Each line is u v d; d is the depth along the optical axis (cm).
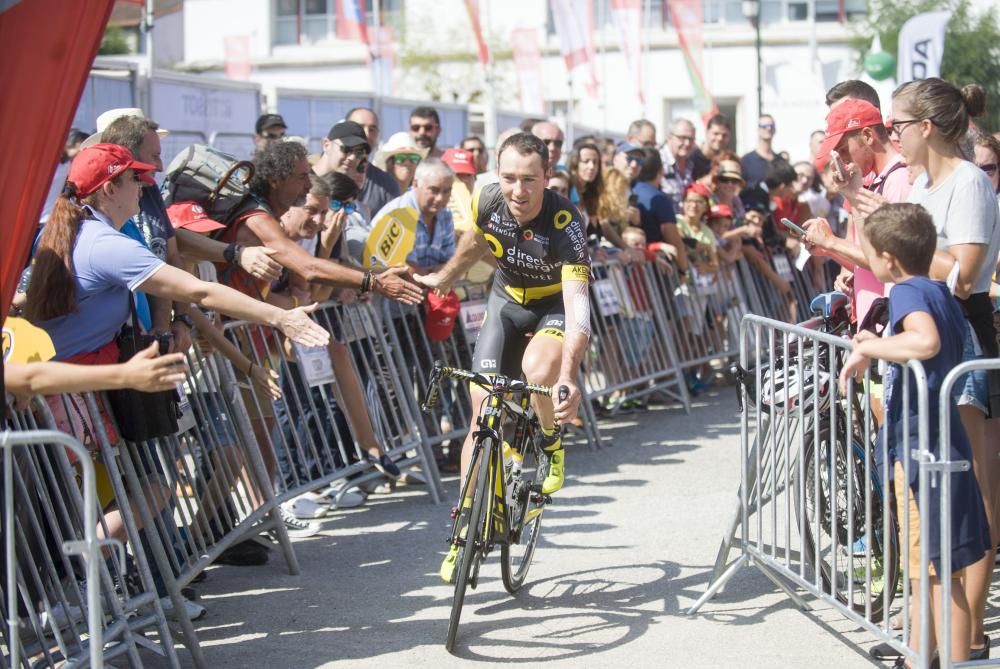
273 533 570
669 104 2583
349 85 2703
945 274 368
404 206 648
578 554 520
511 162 425
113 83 791
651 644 407
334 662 398
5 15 311
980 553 330
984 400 373
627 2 2023
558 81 2595
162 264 370
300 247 521
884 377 346
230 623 443
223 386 495
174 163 519
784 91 2542
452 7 2677
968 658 338
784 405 413
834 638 407
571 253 439
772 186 1082
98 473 398
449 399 695
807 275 1124
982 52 2061
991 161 480
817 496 394
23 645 341
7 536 291
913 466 334
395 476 627
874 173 438
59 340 370
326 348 597
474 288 722
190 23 2734
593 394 766
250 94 969
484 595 468
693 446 750
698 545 526
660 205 884
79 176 372
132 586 406
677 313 897
